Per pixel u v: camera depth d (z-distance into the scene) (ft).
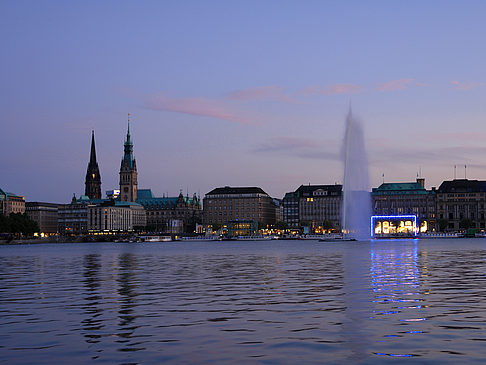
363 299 134.72
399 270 224.74
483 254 366.02
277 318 109.70
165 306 127.65
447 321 104.47
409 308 120.16
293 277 199.00
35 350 84.33
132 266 282.77
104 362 77.30
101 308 125.29
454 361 75.97
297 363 76.18
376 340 88.89
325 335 93.09
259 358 78.79
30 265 304.71
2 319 111.34
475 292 147.13
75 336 94.17
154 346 86.33
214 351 82.89
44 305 131.03
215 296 145.18
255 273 222.07
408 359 77.41
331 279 187.83
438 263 269.03
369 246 583.58
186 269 253.44
